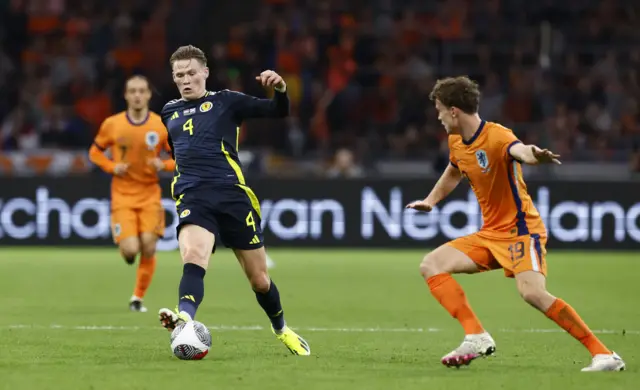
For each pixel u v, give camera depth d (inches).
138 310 1505.9
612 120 3248.0
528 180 2581.2
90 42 3373.5
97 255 2439.7
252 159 2780.5
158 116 1585.9
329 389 831.1
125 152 1557.6
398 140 3093.0
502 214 949.2
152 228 1533.0
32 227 2546.8
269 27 3408.0
